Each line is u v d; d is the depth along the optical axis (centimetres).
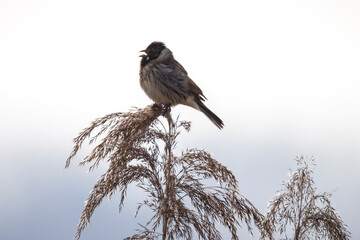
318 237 1157
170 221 1071
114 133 1131
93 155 1133
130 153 1106
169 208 1072
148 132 1129
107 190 1105
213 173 1103
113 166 1106
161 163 1123
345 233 1156
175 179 1113
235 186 1102
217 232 1090
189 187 1098
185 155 1125
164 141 1130
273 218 1159
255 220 1119
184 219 1078
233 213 1095
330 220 1147
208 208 1091
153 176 1116
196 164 1115
